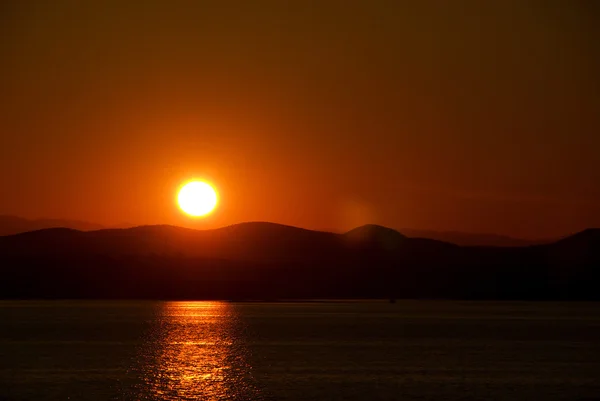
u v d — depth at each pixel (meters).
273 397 108.12
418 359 151.62
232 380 122.50
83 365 140.38
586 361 149.50
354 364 142.62
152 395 109.31
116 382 120.06
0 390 112.75
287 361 147.00
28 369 134.75
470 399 107.56
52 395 109.06
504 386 117.94
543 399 108.06
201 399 106.88
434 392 112.56
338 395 109.81
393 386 117.38
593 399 108.19
